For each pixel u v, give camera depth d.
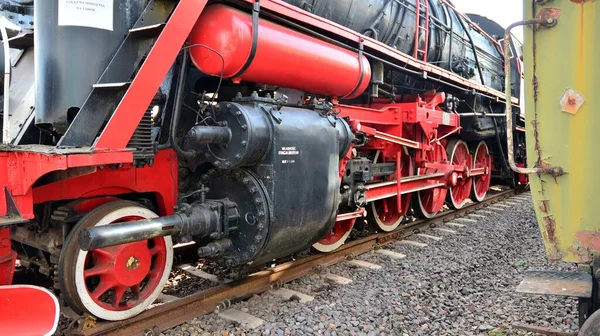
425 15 6.52
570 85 2.46
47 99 3.02
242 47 3.41
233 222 3.62
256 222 3.51
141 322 3.35
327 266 5.02
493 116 9.16
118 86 2.86
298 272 4.68
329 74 4.36
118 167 3.07
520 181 12.03
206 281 4.34
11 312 2.62
